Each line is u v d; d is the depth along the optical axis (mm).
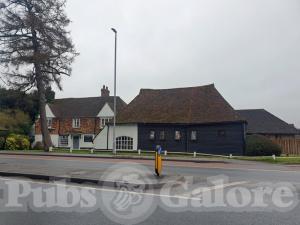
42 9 40531
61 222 7777
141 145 42781
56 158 27734
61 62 40875
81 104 62500
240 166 22641
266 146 35125
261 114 60656
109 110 58125
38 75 39969
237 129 38531
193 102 43469
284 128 57656
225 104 42312
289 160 27516
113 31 36500
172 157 31078
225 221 7777
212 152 39469
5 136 47562
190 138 40812
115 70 36406
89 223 7715
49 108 60906
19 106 54812
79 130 59438
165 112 43531
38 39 40625
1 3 39906
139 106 45781
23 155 32312
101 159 27188
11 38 40375
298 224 7535
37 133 59594
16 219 8023
